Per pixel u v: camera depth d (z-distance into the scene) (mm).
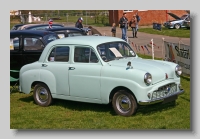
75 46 8484
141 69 7695
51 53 8914
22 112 8609
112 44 8547
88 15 46625
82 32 14328
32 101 9641
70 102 9328
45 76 8906
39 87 9141
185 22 34344
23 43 11477
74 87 8430
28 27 18641
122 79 7656
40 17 43750
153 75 7676
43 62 9039
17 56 11469
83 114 8242
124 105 7773
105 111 8391
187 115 7777
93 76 8078
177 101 8883
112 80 7777
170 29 34188
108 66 7957
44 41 11391
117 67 7824
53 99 9070
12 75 11227
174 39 25562
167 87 7938
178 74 8320
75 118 8000
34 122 7863
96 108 8695
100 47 8250
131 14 39000
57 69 8695
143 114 7922
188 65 11797
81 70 8266
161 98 7676
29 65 9281
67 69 8500
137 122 7449
